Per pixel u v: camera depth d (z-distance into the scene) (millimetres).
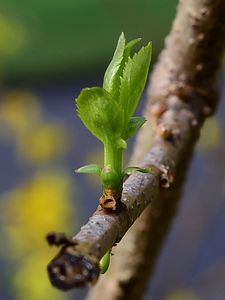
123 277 369
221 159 602
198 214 613
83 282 183
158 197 345
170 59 328
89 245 191
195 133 310
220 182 607
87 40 1094
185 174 332
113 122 227
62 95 1216
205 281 617
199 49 322
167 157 266
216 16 316
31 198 620
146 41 659
